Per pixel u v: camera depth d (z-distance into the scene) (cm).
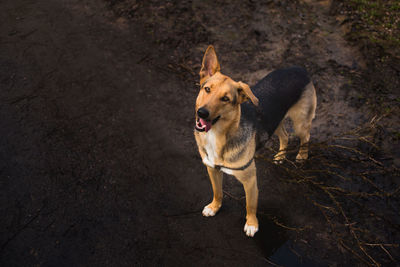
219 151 297
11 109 482
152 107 525
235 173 311
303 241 359
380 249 352
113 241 346
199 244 351
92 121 487
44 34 643
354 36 674
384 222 379
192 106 537
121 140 465
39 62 576
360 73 596
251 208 350
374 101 544
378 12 734
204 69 296
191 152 462
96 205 379
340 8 751
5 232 340
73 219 362
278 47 659
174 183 418
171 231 362
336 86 572
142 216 375
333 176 436
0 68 550
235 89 273
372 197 408
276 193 417
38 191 384
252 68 611
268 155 468
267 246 353
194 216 381
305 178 389
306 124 414
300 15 739
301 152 446
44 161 419
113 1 759
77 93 529
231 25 711
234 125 284
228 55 639
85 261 326
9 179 390
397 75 589
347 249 351
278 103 349
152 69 597
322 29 702
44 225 352
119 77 571
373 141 479
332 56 635
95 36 656
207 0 777
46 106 496
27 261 319
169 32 681
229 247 350
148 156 449
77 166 420
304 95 385
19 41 617
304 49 654
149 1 762
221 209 392
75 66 579
